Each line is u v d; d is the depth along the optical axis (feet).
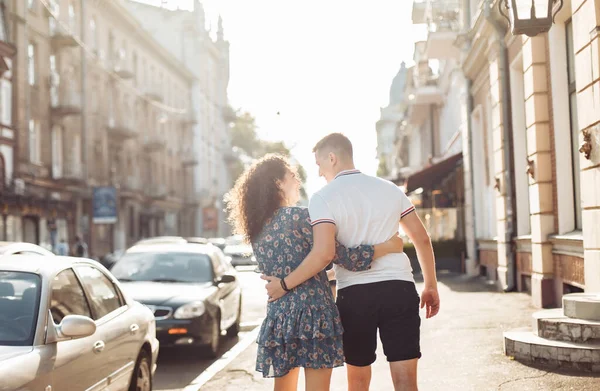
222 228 244.22
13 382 12.59
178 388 24.54
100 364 16.44
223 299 34.27
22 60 102.63
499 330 30.04
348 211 12.64
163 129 182.09
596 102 26.63
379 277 12.59
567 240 32.68
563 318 22.65
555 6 32.35
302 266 12.04
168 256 36.06
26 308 14.98
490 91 52.95
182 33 216.95
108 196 113.29
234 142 271.69
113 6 138.82
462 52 61.82
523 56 39.19
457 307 38.91
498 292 46.70
